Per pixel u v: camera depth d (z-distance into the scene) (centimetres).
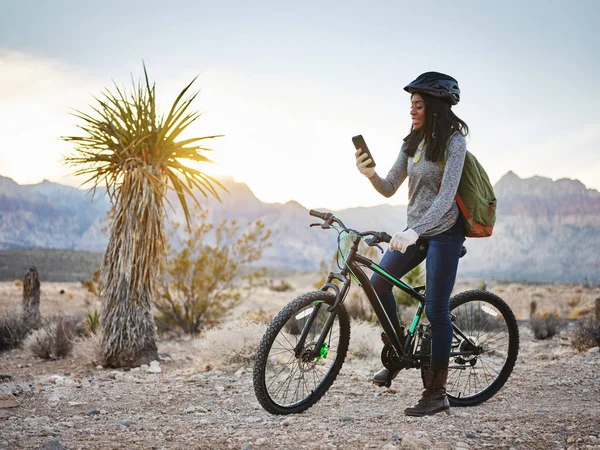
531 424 355
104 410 434
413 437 303
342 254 387
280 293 3434
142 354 782
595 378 561
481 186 379
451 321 405
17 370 770
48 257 10288
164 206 822
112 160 808
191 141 799
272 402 380
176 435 334
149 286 804
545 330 1135
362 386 527
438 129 373
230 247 1332
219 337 730
